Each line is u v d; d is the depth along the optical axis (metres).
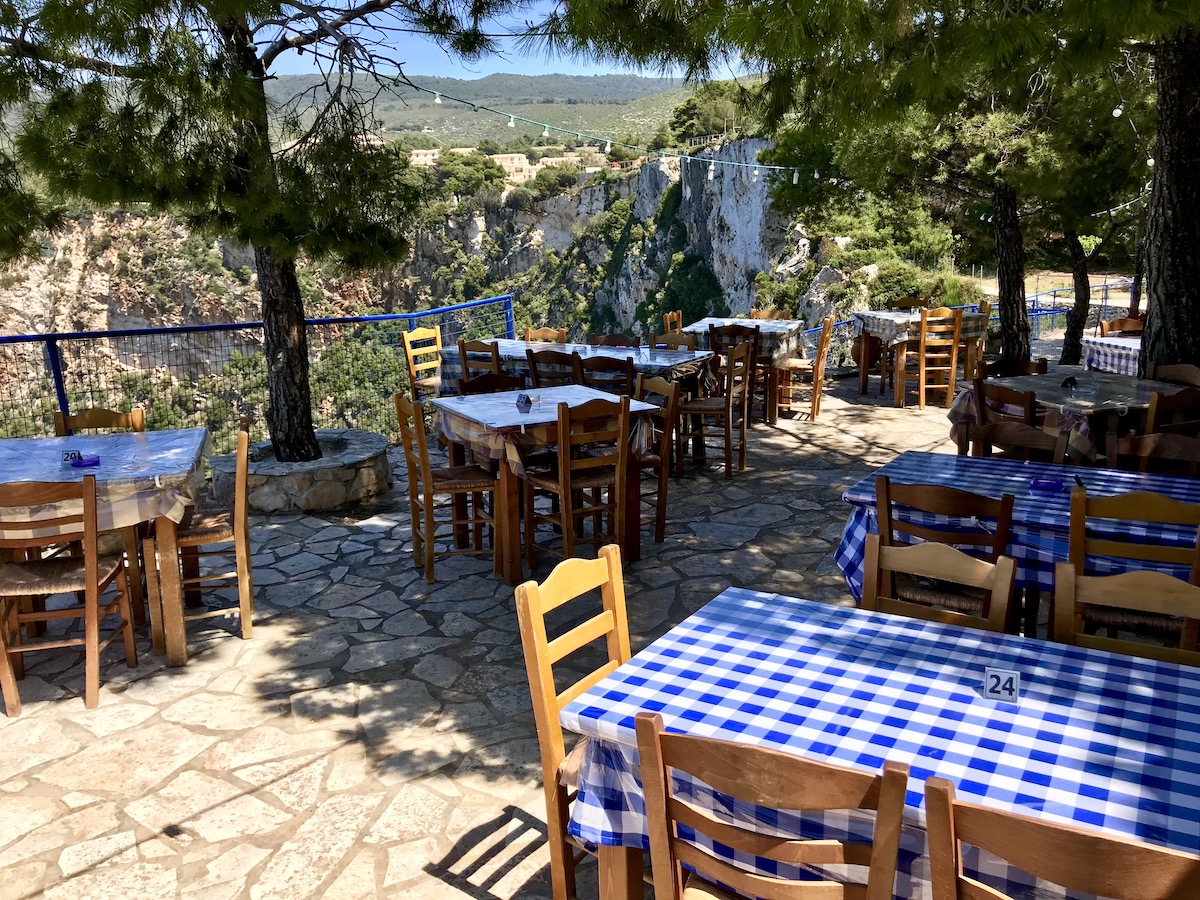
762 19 3.62
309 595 5.69
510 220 98.56
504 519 5.66
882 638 2.71
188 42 5.66
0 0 5.07
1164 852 1.42
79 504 4.41
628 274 89.75
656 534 6.43
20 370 7.50
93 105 5.52
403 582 5.87
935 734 2.13
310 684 4.52
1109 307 23.80
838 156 10.80
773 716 2.24
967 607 3.80
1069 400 5.96
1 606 4.20
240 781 3.69
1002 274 11.78
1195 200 6.45
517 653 4.80
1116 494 3.77
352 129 6.46
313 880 3.08
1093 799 1.85
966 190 11.54
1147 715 2.20
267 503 7.44
